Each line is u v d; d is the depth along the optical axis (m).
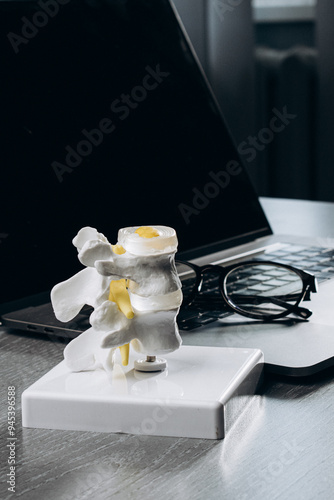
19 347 0.68
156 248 0.51
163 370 0.54
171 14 1.12
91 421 0.50
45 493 0.42
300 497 0.41
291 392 0.57
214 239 1.05
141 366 0.54
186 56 1.13
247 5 2.40
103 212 0.91
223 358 0.57
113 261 0.51
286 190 2.64
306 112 2.61
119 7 1.02
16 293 0.77
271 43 2.65
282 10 2.60
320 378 0.60
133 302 0.53
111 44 0.99
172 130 1.06
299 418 0.52
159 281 0.52
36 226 0.82
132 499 0.41
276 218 1.33
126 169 0.96
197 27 2.38
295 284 0.85
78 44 0.93
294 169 2.63
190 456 0.46
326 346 0.64
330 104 2.49
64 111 0.89
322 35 2.43
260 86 2.60
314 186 2.64
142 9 1.06
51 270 0.82
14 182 0.81
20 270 0.79
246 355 0.57
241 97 2.46
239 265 0.78
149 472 0.45
